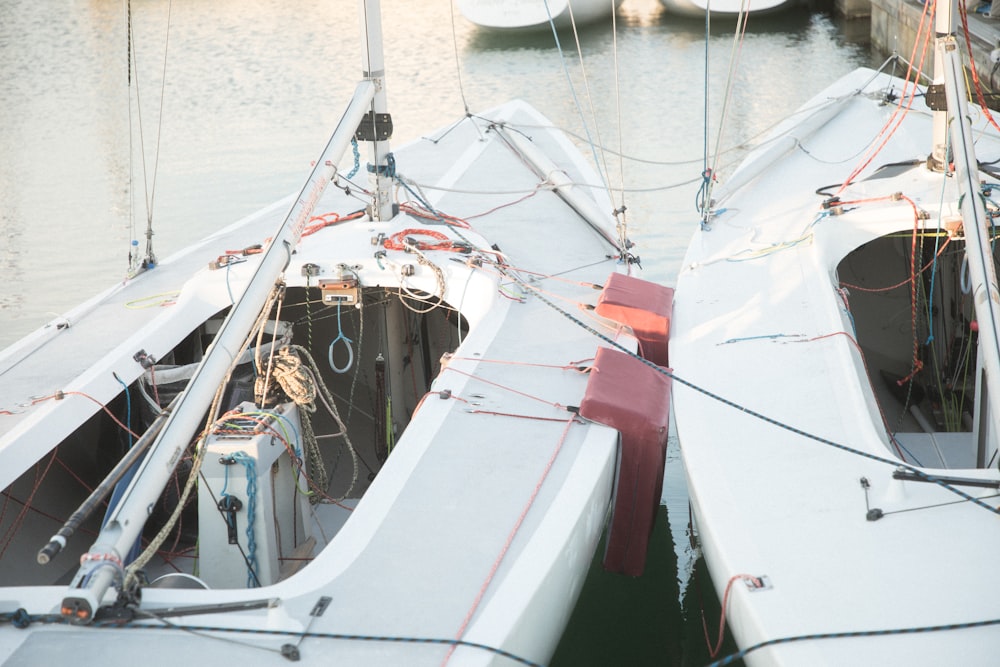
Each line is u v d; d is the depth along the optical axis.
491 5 16.06
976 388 4.06
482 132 7.35
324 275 4.82
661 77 13.49
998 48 10.43
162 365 4.54
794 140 6.43
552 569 3.05
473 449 3.67
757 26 16.67
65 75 14.97
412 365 5.57
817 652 2.71
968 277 5.06
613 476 3.83
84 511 2.83
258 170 10.37
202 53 15.80
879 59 14.32
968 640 2.70
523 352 4.38
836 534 3.16
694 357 4.34
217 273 4.86
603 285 4.98
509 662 2.78
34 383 4.21
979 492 3.24
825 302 4.53
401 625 2.79
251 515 3.63
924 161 5.60
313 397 4.03
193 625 2.75
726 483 3.48
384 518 3.27
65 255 8.55
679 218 8.60
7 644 2.71
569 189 6.06
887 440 3.88
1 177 10.65
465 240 5.25
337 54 15.40
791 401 3.92
